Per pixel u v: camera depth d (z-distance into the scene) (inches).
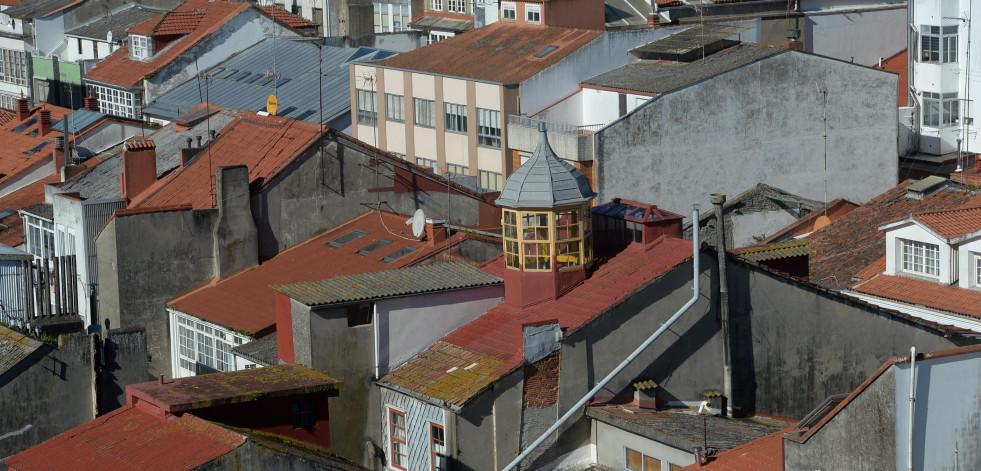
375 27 6756.9
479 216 3152.1
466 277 2306.8
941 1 4960.6
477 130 4571.9
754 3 5447.8
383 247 2810.0
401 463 2174.0
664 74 4296.3
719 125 4163.4
